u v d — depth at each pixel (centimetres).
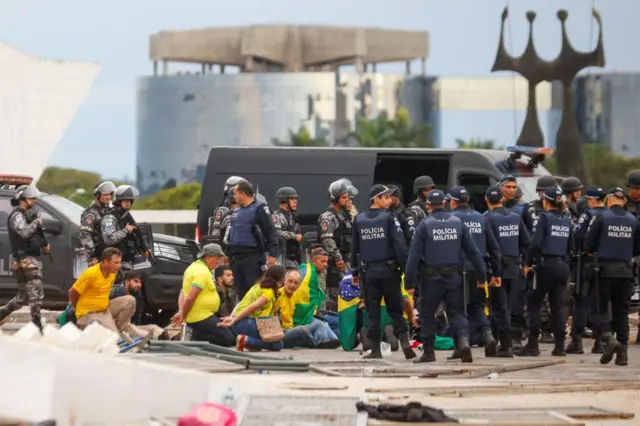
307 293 4294
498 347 4100
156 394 2645
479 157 5134
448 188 5159
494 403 2769
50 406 2556
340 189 4606
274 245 4350
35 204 4919
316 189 5216
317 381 3020
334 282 4591
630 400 2872
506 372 3528
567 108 9394
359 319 4138
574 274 3991
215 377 2709
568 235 4000
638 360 3959
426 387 2956
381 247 3772
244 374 3161
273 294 4112
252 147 5288
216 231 4722
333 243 4575
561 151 9650
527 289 4094
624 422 2602
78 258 4881
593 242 3878
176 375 2666
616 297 3881
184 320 4103
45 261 4888
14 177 5047
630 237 3869
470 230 3881
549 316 4666
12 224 4397
